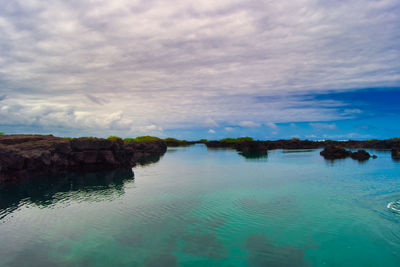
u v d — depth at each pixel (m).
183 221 28.03
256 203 34.50
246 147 148.88
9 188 44.06
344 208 32.03
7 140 56.69
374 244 22.23
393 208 31.89
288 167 71.44
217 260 19.83
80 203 35.16
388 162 80.12
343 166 71.81
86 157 62.88
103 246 22.19
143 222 27.80
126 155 73.88
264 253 20.86
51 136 67.50
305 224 26.80
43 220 28.48
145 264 19.30
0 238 23.88
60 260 19.94
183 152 145.88
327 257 20.12
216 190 42.62
